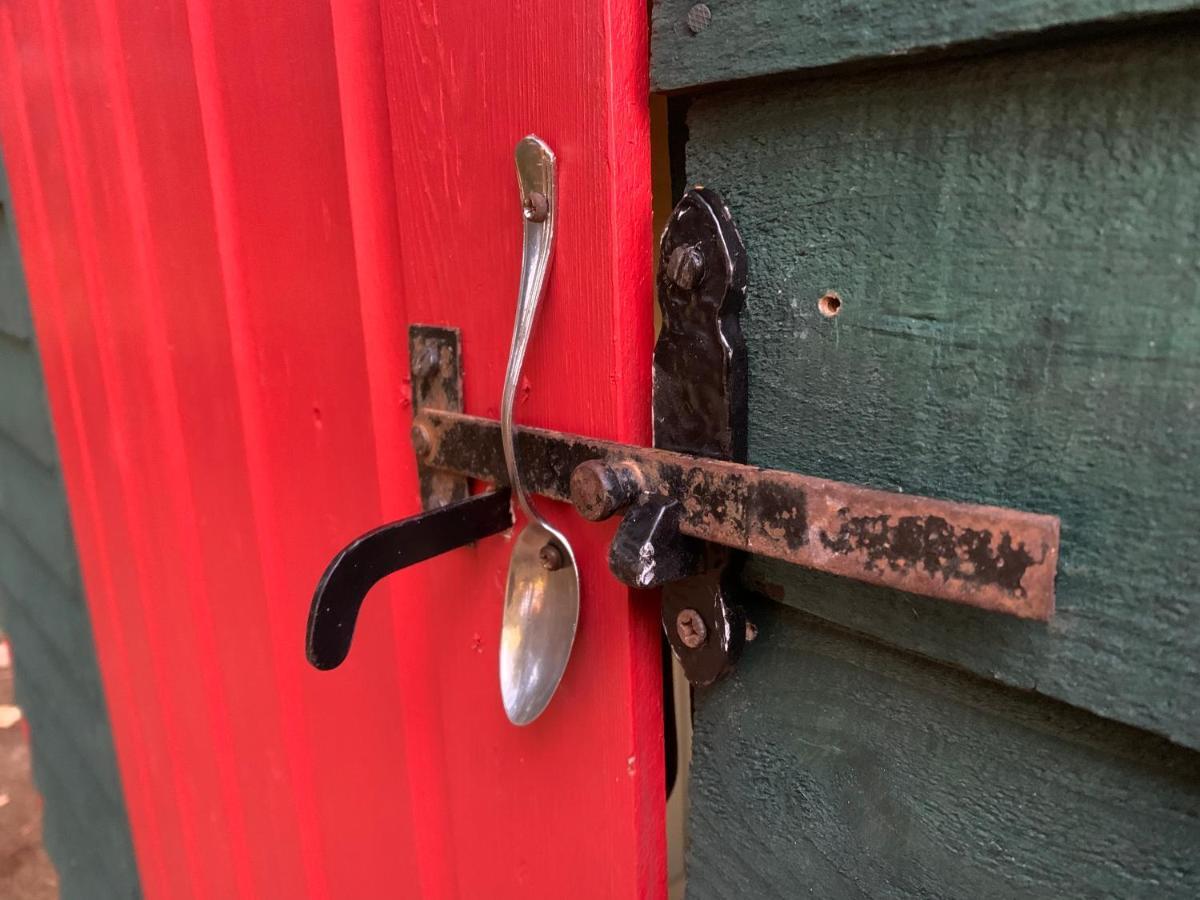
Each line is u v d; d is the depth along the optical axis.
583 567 0.49
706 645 0.44
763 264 0.39
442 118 0.50
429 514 0.49
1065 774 0.34
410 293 0.56
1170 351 0.28
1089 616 0.31
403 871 0.74
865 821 0.41
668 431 0.43
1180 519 0.29
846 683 0.41
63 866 1.96
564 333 0.46
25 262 1.29
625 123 0.42
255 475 0.81
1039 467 0.32
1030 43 0.29
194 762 1.14
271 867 1.00
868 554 0.33
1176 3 0.25
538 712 0.49
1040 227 0.31
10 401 1.60
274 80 0.65
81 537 1.38
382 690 0.71
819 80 0.36
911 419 0.35
